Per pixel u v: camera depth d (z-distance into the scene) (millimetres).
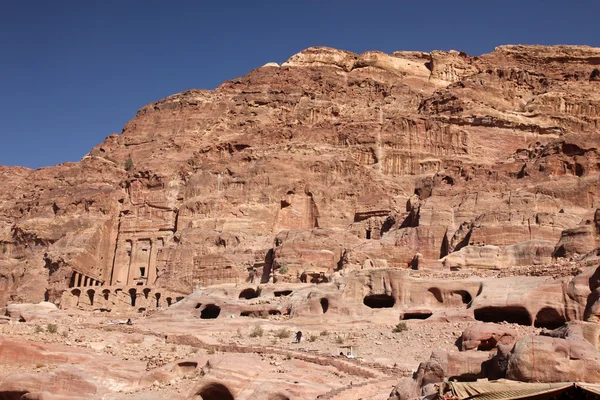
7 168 150125
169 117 145250
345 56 166625
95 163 128000
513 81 138375
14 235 112688
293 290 76188
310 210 102062
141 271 105750
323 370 48438
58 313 78625
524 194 82188
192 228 100688
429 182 100875
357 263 79688
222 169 109312
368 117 128875
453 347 52125
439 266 71562
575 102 130875
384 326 62000
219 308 74000
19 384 48031
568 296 55094
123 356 55938
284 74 153250
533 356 35375
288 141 118000
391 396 39188
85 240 104062
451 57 167750
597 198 84000
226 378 44344
